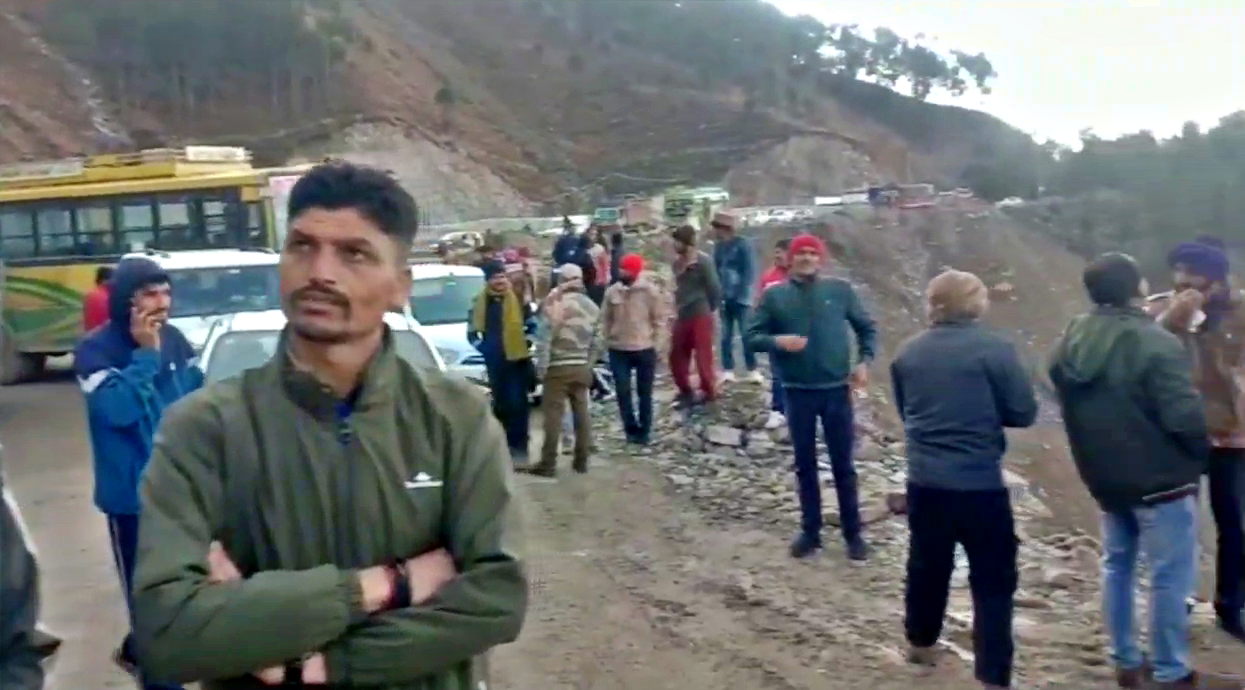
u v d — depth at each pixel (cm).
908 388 686
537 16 15300
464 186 9600
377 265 265
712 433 1401
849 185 11781
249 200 2347
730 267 1684
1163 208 8838
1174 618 667
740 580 912
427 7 14450
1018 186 12062
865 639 784
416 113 10862
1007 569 669
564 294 1285
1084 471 678
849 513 965
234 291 1661
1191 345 756
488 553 264
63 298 2320
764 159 11825
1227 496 767
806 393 951
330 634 248
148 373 559
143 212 2336
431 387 271
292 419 260
